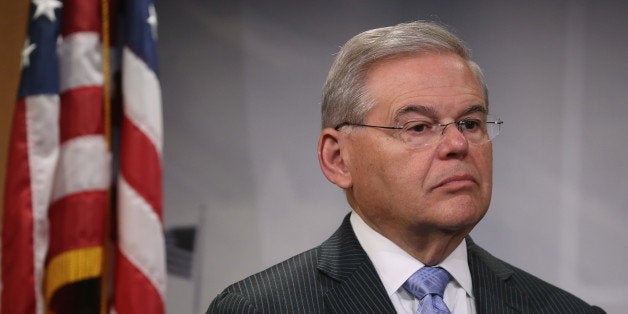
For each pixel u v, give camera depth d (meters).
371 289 2.45
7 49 4.05
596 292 4.90
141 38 2.72
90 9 2.69
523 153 4.93
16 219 2.56
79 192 2.60
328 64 4.94
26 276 2.54
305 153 4.93
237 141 4.93
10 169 2.60
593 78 4.95
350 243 2.59
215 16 4.96
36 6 2.66
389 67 2.46
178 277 4.86
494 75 4.95
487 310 2.46
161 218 2.65
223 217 4.91
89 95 2.64
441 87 2.38
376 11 4.95
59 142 2.62
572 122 4.93
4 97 4.04
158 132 2.69
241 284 2.60
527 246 4.91
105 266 2.68
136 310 2.56
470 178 2.33
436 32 2.50
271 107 4.95
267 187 4.92
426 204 2.32
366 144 2.45
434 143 2.35
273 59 4.96
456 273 2.47
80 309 2.69
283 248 4.91
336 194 4.93
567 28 4.96
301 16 4.97
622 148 4.91
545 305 2.54
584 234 4.91
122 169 2.65
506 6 4.98
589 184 4.92
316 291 2.49
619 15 4.95
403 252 2.48
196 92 4.93
